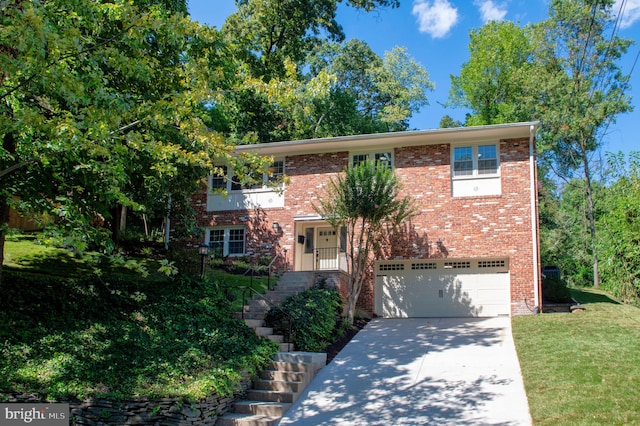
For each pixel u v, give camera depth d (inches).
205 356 442.3
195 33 459.2
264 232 876.0
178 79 472.4
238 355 464.1
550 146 1373.0
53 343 408.8
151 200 633.6
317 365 509.7
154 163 505.0
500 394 418.9
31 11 282.4
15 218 730.8
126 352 422.9
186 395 371.6
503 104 1534.2
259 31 1240.2
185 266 606.9
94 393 357.7
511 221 764.6
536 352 508.4
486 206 778.2
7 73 308.2
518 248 755.4
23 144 348.8
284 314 578.2
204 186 920.9
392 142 825.5
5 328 406.6
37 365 375.9
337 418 398.3
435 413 391.5
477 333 637.9
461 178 797.9
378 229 751.1
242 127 1235.9
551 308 771.4
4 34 289.1
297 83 465.1
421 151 820.0
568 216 1572.3
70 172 385.1
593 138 1391.5
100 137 323.9
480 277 783.1
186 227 778.8
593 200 1446.9
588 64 1344.7
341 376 494.9
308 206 859.4
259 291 700.7
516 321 666.8
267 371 472.7
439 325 706.2
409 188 812.6
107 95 327.3
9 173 376.2
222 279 713.0
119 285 541.6
